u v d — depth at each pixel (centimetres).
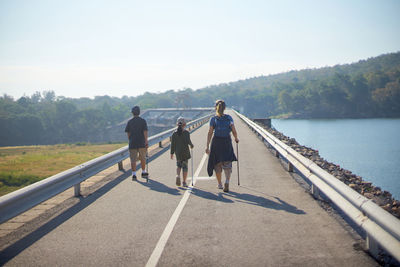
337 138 10631
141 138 909
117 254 430
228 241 461
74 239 489
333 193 527
